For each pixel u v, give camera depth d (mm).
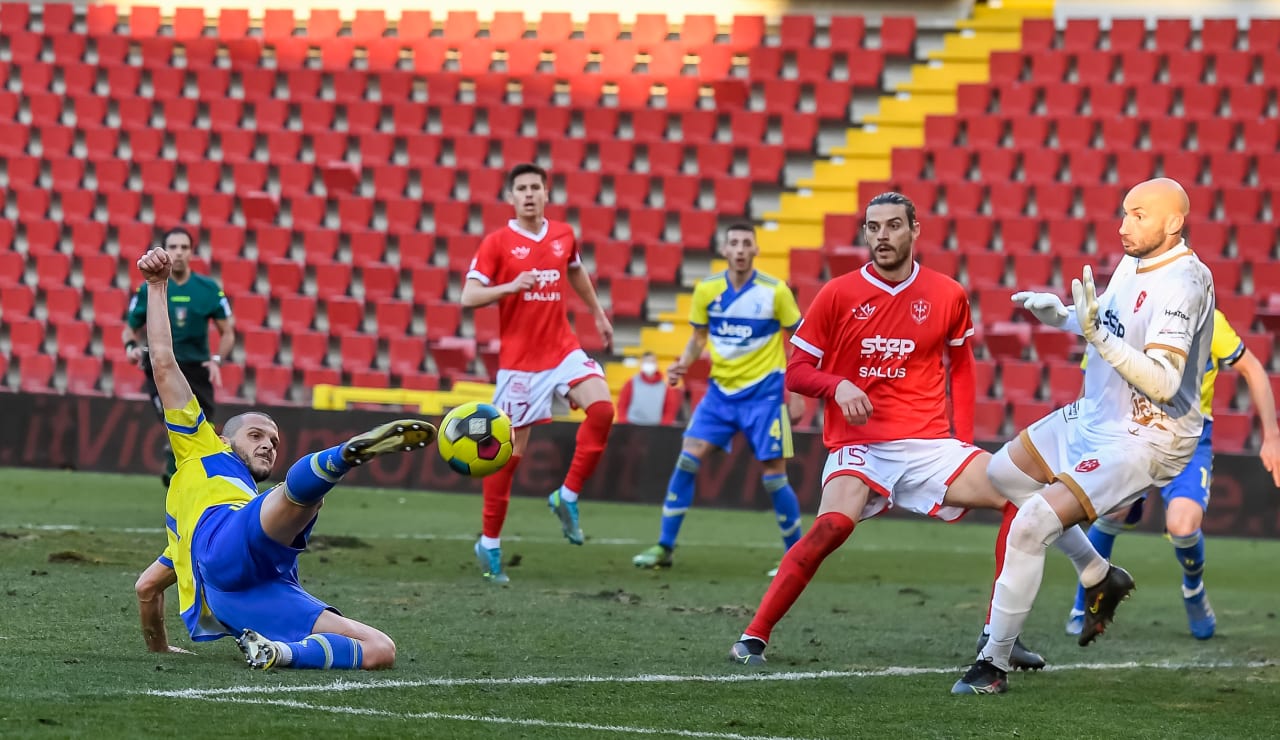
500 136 70938
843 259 62938
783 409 35719
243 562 18203
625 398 55688
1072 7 72688
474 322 64188
